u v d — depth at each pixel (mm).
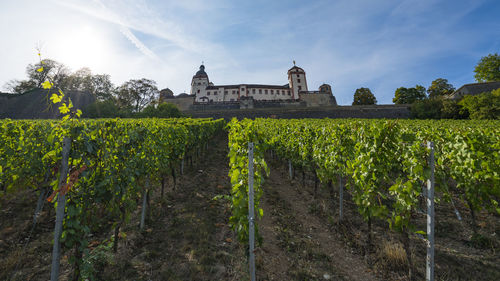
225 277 3031
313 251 3703
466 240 4094
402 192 3127
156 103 49156
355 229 4531
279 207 5617
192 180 7648
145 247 3670
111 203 3141
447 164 4809
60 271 3016
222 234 4211
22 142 4574
